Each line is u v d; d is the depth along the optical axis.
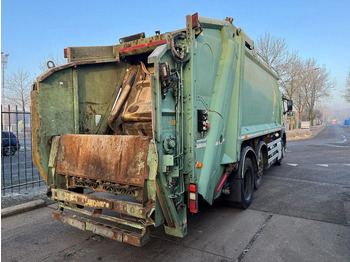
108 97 4.87
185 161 3.51
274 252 3.56
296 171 9.02
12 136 11.36
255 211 5.14
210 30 4.19
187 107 3.52
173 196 3.11
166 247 3.76
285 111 11.15
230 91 4.61
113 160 3.33
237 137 4.64
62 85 4.19
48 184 3.99
